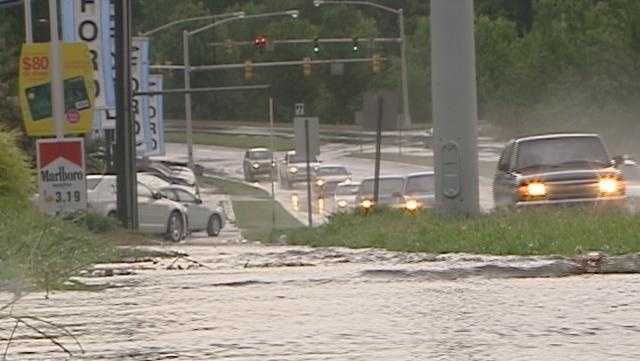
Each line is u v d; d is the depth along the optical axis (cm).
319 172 17012
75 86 7338
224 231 11525
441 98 6166
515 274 4047
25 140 9362
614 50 18625
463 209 6175
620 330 2914
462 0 6094
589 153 6681
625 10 18700
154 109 14175
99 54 9850
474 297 3541
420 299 3541
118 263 4897
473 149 6184
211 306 3519
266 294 3778
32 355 2808
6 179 6769
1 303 3120
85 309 3472
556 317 3125
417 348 2752
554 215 5538
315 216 13275
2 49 16138
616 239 4434
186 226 10075
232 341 2912
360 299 3588
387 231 5866
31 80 7281
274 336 2973
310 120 10912
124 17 8344
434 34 6166
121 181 8362
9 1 10456
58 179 6606
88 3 9788
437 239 5078
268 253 5462
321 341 2878
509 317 3152
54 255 2675
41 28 9819
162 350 2825
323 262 4803
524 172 6525
